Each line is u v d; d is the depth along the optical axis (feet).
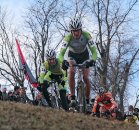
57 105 54.85
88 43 47.44
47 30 141.08
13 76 129.59
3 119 36.32
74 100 49.65
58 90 53.11
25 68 81.51
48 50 51.13
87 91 49.32
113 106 54.24
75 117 42.65
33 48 139.64
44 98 57.98
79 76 48.55
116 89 125.18
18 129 34.53
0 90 65.16
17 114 38.86
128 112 61.57
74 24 46.29
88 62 46.62
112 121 44.88
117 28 136.98
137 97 130.72
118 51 135.44
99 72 126.00
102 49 132.16
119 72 130.82
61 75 52.34
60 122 39.29
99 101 54.60
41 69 52.24
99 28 136.26
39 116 39.70
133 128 43.60
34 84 73.67
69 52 48.11
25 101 66.44
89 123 41.29
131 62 133.08
